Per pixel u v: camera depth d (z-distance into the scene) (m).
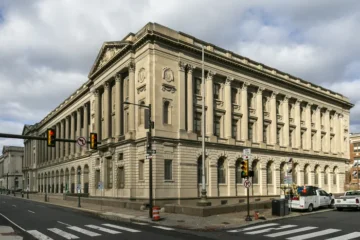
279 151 54.72
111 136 48.81
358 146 104.25
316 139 65.38
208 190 43.66
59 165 85.19
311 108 65.56
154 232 19.77
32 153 113.06
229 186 46.34
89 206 42.19
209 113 45.22
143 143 40.59
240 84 50.88
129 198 40.91
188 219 25.33
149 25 40.72
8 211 37.28
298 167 59.47
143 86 41.41
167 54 41.72
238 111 50.12
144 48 41.69
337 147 70.75
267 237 17.61
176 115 41.69
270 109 55.72
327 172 67.12
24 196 87.25
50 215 31.84
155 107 39.72
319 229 20.02
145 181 39.69
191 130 42.66
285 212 26.98
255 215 24.78
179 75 42.41
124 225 23.38
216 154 45.12
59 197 69.88
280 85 57.28
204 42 45.91
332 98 69.12
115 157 45.22
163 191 39.12
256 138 52.44
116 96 46.84
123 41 45.00
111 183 46.72
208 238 17.42
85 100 68.94
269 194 52.38
